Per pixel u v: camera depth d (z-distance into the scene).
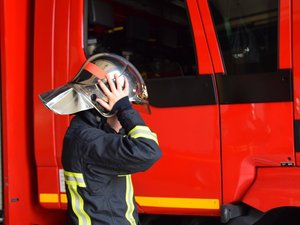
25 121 3.61
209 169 2.99
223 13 3.00
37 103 3.46
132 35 3.62
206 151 2.99
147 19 3.52
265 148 2.85
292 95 2.80
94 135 2.01
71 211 2.04
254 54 2.91
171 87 3.08
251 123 2.89
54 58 3.43
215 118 2.98
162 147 3.09
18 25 3.59
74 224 2.02
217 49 2.99
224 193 2.95
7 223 3.57
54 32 3.43
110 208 2.02
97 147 1.97
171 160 3.07
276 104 2.83
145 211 3.18
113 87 2.06
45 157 3.45
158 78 3.12
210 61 3.00
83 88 2.07
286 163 2.82
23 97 3.60
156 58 3.39
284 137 2.81
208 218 3.27
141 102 2.22
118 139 1.96
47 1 3.46
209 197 2.99
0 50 3.56
